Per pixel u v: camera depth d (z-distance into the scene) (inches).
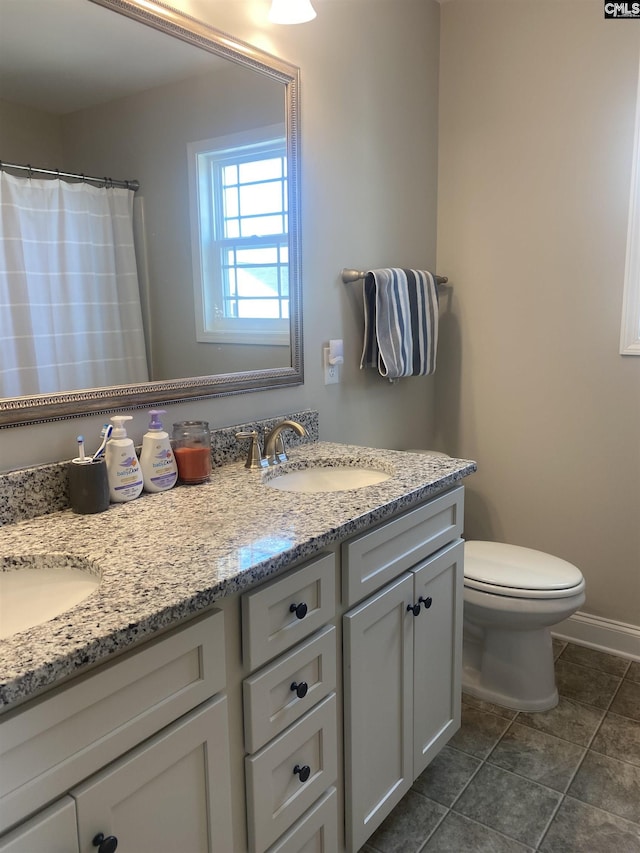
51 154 50.3
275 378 72.6
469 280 100.3
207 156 62.4
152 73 56.8
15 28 47.4
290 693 45.8
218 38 61.8
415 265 96.8
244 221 67.2
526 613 75.2
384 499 53.4
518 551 85.8
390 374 85.6
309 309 76.9
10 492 47.7
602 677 88.0
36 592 42.1
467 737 75.7
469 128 96.8
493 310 98.8
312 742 48.8
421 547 60.2
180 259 61.1
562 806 64.6
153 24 56.3
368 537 51.9
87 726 31.9
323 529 46.1
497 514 103.3
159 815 36.4
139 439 58.5
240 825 43.0
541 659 80.3
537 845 59.9
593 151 86.7
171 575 38.0
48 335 50.9
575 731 76.3
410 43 90.3
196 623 37.6
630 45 82.0
